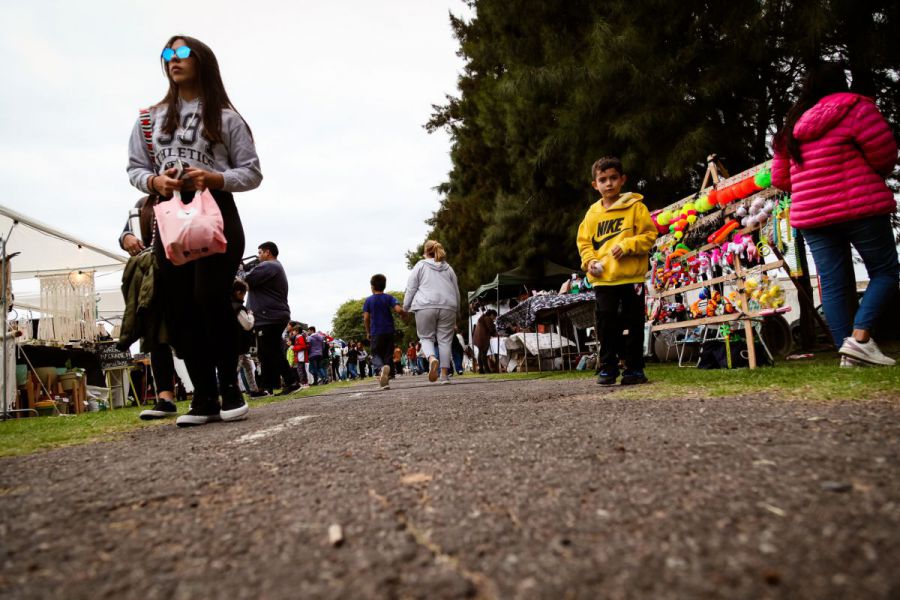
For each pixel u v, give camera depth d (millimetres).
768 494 1355
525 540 1185
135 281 4910
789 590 907
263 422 3766
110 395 9789
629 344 4887
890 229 4105
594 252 5027
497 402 4160
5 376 7090
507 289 15648
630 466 1720
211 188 3629
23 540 1364
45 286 8883
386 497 1570
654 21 9203
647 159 9242
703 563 1018
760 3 8203
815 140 4203
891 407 2381
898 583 903
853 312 6832
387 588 1002
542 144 11305
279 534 1313
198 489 1802
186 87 3801
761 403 2834
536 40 11711
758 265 5496
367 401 5465
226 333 3906
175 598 1013
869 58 7566
